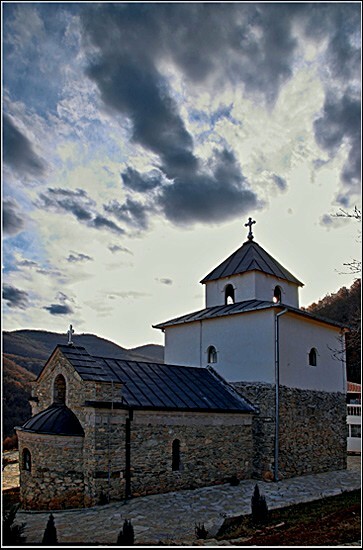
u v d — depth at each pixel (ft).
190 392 58.70
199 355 72.23
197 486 53.11
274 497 49.42
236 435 59.00
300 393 65.05
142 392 52.70
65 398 51.72
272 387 61.16
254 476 59.98
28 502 45.44
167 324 77.41
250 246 79.87
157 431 50.47
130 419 48.32
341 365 75.66
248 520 39.86
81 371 48.01
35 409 56.85
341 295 142.10
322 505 45.24
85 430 46.34
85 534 35.73
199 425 54.95
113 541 33.91
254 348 64.54
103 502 44.60
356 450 100.78
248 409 61.16
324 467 67.10
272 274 75.46
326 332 73.56
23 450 47.75
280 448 59.98
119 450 46.78
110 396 47.03
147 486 48.49
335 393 72.74
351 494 50.96
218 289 77.66
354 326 74.38
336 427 71.31
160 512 42.42
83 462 45.85
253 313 65.72
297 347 66.23
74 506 44.78
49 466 45.01
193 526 38.34
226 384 66.49
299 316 66.80
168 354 77.97
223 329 69.46
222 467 56.34
